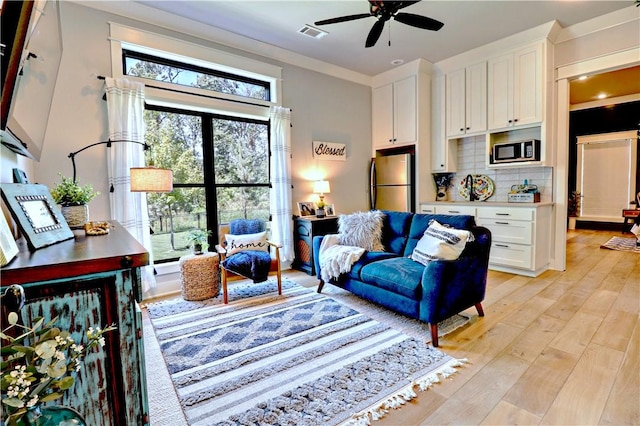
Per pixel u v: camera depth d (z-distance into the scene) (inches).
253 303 122.7
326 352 86.0
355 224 135.0
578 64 147.0
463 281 96.4
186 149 145.3
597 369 75.9
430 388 70.6
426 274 90.7
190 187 146.6
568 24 144.6
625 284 136.6
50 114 109.8
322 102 187.8
